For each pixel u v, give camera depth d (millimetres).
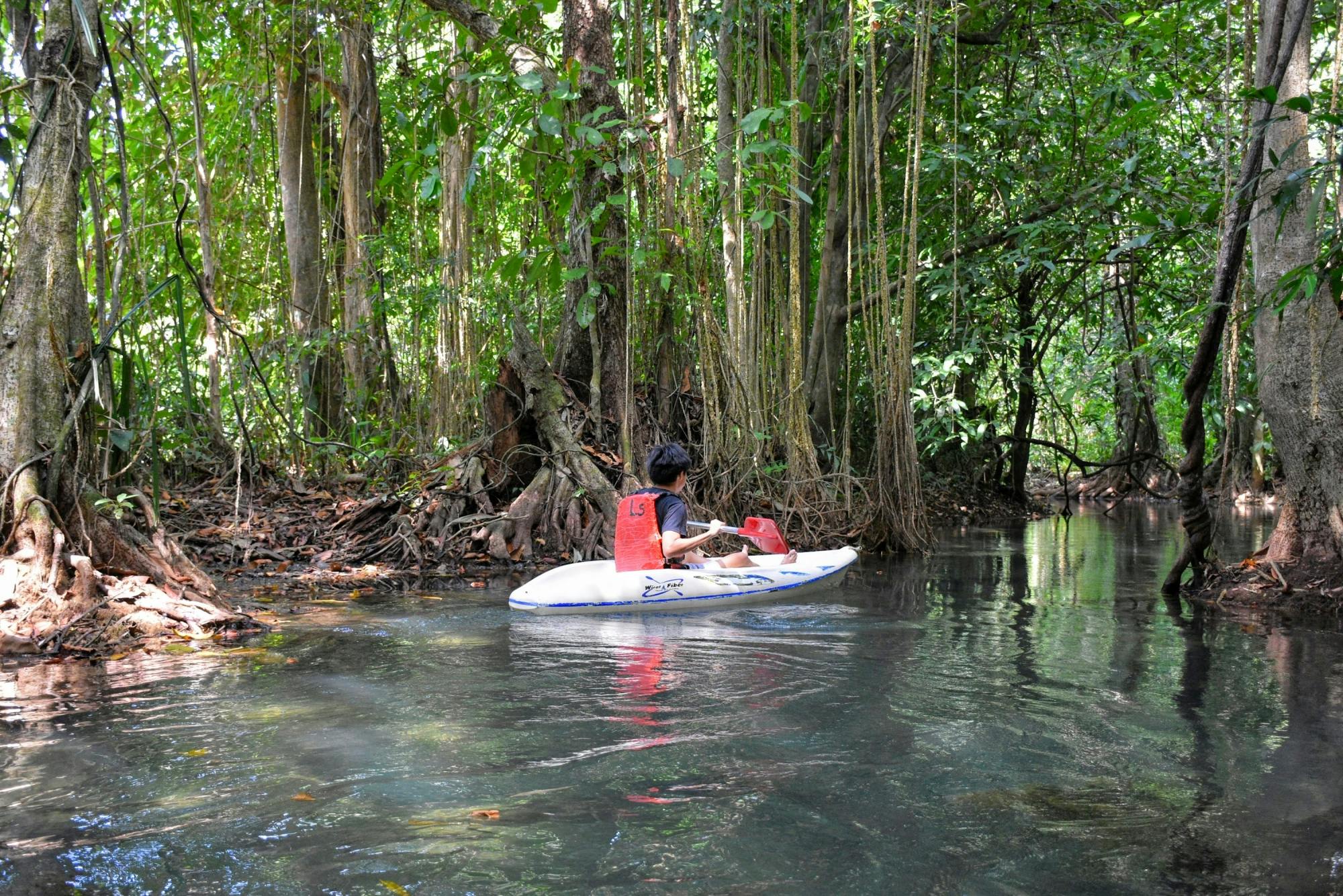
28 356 4656
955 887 2070
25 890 2029
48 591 4457
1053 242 10758
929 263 10867
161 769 2773
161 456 8422
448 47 8953
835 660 4320
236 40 9789
